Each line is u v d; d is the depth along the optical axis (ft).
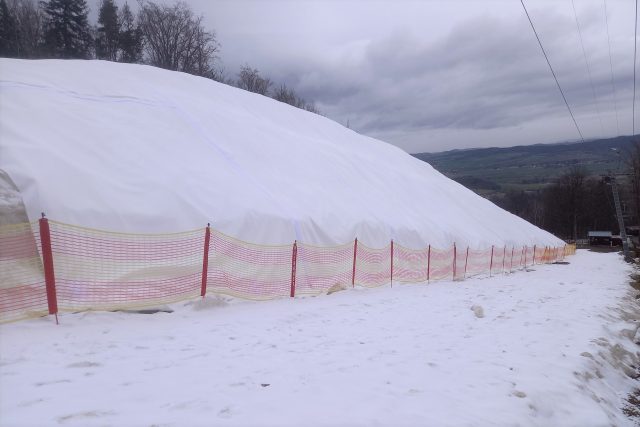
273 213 40.78
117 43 165.17
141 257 29.94
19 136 33.17
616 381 21.68
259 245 36.88
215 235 33.73
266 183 48.01
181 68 168.55
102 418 12.80
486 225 90.74
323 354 20.52
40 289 25.34
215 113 58.34
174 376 16.66
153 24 166.40
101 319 25.81
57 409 13.37
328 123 94.68
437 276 60.03
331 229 45.80
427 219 68.03
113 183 34.14
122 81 53.83
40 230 25.91
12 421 12.52
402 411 14.20
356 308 33.58
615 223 278.05
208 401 14.25
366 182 67.82
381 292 43.65
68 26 156.15
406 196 74.33
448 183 109.91
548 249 123.03
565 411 16.30
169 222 33.58
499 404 15.40
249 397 14.74
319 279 41.81
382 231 52.75
